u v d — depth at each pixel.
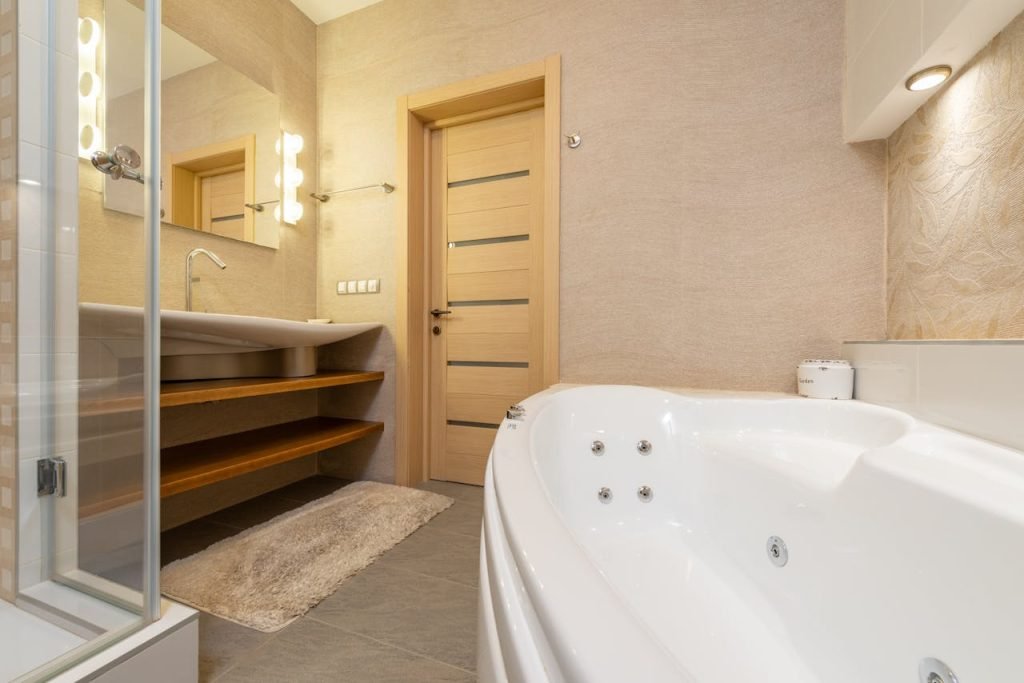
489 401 2.18
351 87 2.27
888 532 0.68
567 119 1.79
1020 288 0.84
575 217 1.78
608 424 1.39
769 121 1.52
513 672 0.34
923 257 1.18
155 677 0.81
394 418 2.18
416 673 0.95
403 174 2.14
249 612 1.12
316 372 2.08
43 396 0.89
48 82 0.97
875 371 1.17
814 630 0.80
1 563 0.87
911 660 0.61
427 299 2.28
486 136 2.17
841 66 1.44
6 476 0.88
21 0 0.95
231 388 1.40
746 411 1.29
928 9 0.95
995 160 0.91
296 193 2.22
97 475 0.87
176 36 1.72
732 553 1.10
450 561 1.42
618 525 1.32
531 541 0.43
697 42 1.61
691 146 1.62
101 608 0.84
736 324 1.56
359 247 2.26
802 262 1.48
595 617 0.31
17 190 0.91
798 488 0.90
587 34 1.76
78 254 0.93
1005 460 0.66
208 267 1.84
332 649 1.01
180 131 1.73
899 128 1.31
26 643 0.82
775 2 1.52
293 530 1.58
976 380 0.79
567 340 1.79
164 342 1.48
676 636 0.86
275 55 2.12
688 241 1.62
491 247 2.17
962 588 0.56
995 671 0.51
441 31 2.06
